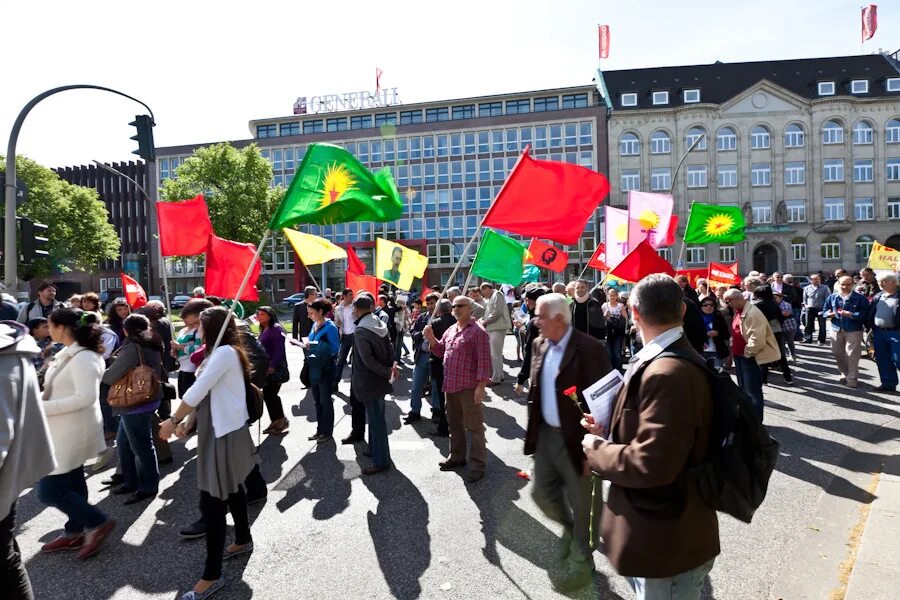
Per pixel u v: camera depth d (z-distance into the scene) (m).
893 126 42.75
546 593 3.18
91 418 3.82
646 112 44.28
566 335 3.42
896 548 3.39
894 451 5.43
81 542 3.79
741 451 1.83
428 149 49.50
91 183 65.44
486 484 4.94
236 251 6.89
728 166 43.56
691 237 10.51
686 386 1.82
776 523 3.97
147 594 3.26
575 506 3.29
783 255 42.44
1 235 9.40
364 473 5.24
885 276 8.08
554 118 46.62
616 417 2.06
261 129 52.94
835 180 42.88
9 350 2.10
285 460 5.75
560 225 5.36
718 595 3.06
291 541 3.90
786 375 8.97
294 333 11.55
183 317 5.76
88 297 7.51
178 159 54.72
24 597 2.14
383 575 3.41
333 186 4.58
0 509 2.04
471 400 5.08
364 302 5.31
